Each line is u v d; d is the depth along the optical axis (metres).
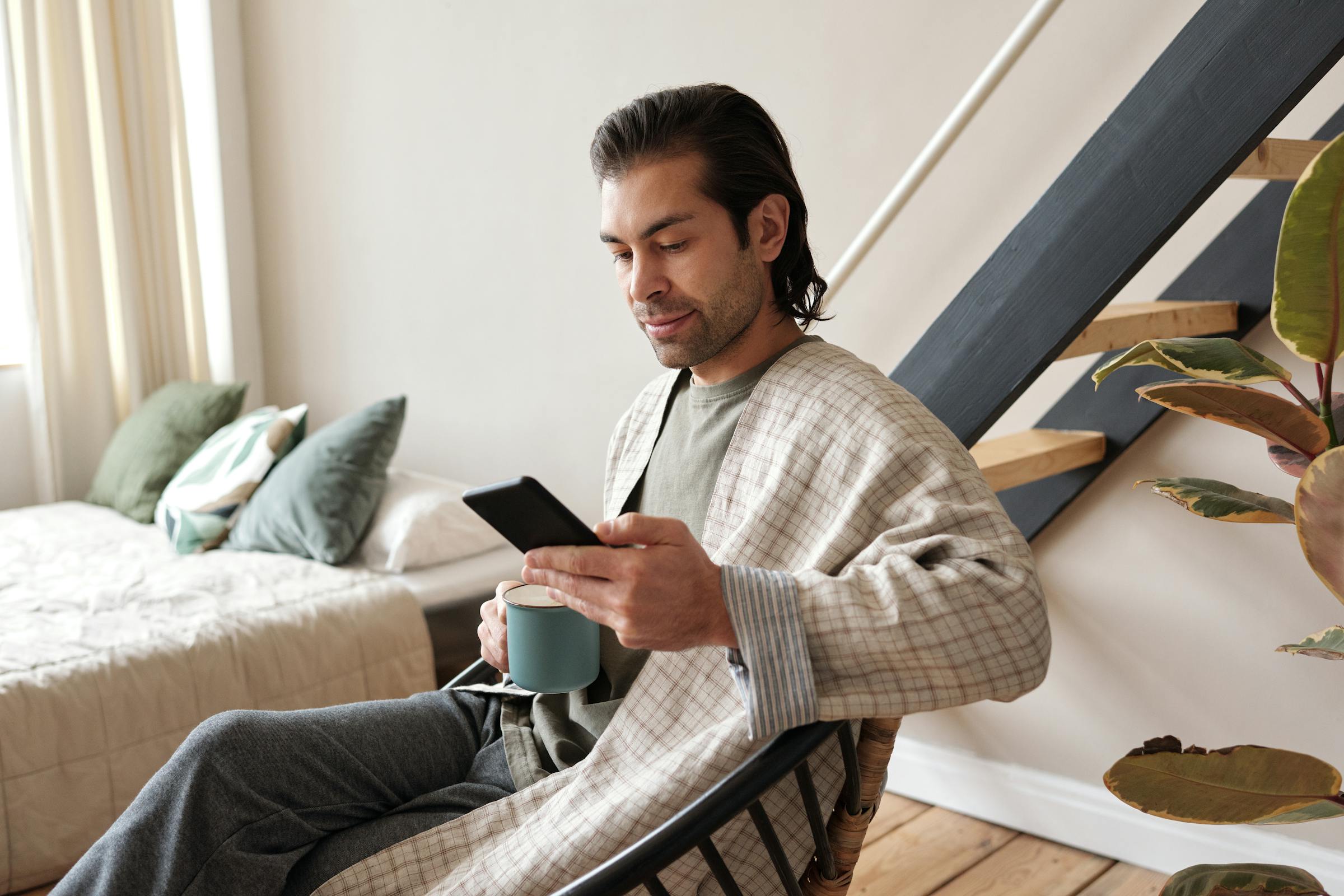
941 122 1.93
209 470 2.68
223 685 1.91
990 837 1.97
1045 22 1.60
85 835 1.74
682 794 0.93
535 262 2.68
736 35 2.20
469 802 1.10
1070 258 1.39
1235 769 1.01
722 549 0.99
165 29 3.28
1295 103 1.20
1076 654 1.93
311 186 3.27
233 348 3.49
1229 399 1.12
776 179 1.03
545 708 1.18
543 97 2.60
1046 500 1.86
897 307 2.04
